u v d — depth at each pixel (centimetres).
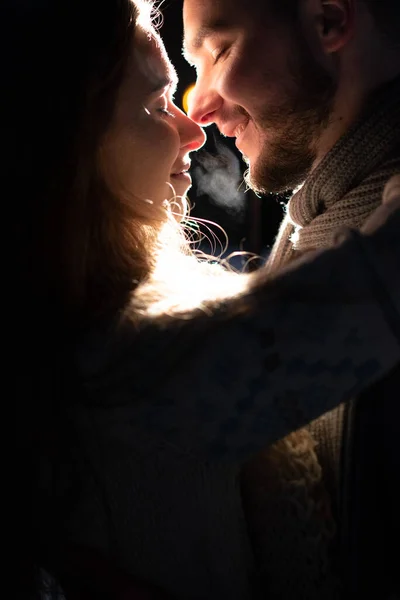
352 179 67
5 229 61
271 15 71
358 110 71
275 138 74
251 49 72
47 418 59
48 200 61
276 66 72
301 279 56
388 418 61
